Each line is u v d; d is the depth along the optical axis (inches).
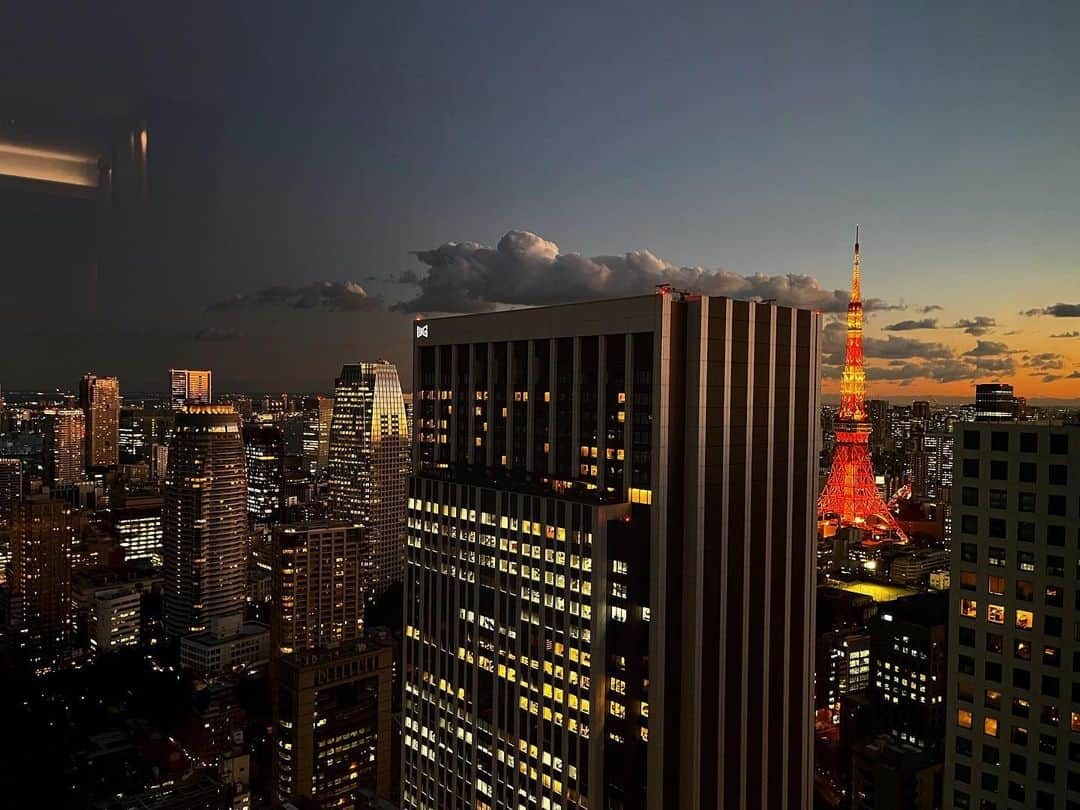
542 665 5462.6
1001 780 3944.4
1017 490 3892.7
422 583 6658.5
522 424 5935.0
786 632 5615.2
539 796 5506.9
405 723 6860.2
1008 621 3924.7
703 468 4938.5
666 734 4938.5
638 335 5064.0
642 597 4953.3
